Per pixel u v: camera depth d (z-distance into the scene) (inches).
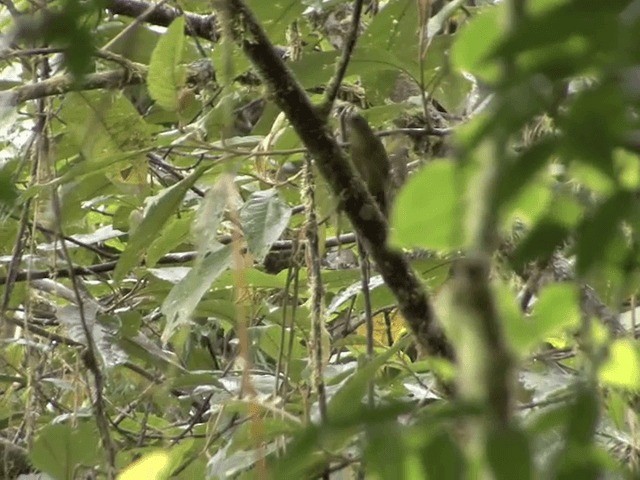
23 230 69.7
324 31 80.1
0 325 69.8
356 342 76.3
